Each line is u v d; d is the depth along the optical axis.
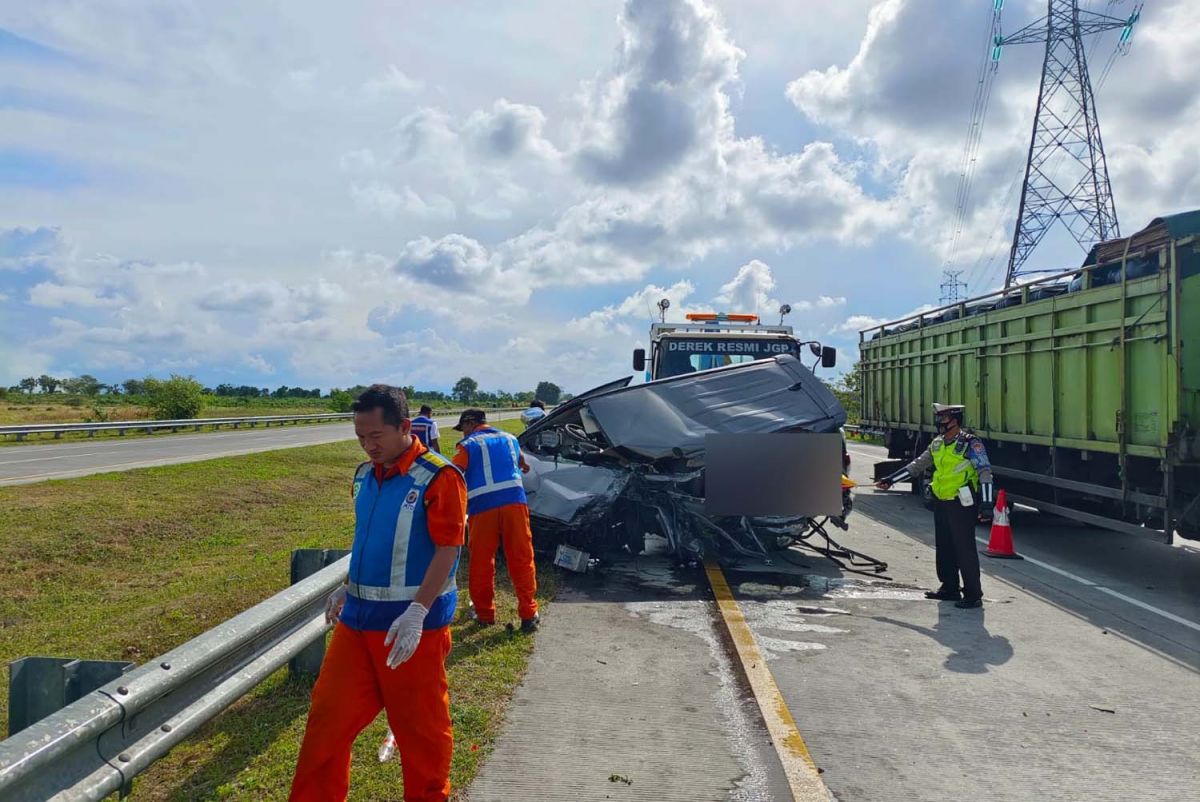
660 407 9.47
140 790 3.86
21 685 3.39
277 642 4.39
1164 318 7.77
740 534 9.12
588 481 8.81
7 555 9.01
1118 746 4.51
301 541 10.65
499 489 6.59
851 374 33.94
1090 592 8.11
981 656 6.06
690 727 4.71
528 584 6.62
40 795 2.63
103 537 10.20
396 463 3.50
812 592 8.02
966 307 12.70
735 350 12.93
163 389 39.53
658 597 7.81
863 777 4.12
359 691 3.44
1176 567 9.38
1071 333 9.45
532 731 4.63
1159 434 7.88
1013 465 11.41
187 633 6.51
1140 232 8.30
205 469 16.94
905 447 16.27
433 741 3.42
